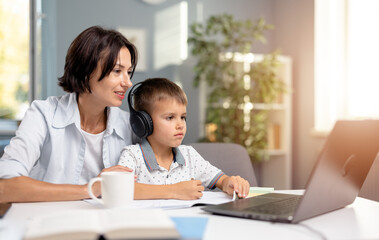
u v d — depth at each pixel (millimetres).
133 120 1226
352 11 2752
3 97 2947
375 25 2584
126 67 1194
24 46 2986
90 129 1311
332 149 722
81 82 1188
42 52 2941
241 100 3025
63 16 2980
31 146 1125
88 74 1170
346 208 924
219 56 3078
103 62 1151
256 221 773
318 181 728
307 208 744
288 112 3297
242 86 3014
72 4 3004
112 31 1219
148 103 1236
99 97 1197
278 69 3379
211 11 3461
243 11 3588
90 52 1150
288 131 3293
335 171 770
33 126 1178
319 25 3051
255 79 3074
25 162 1087
